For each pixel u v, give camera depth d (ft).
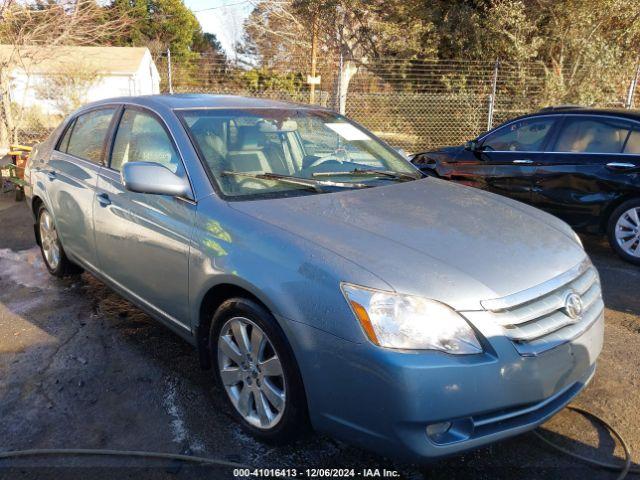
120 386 11.30
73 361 12.30
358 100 47.37
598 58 42.75
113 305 15.37
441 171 24.95
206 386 11.34
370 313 7.64
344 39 69.21
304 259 8.39
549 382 8.23
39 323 14.21
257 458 9.21
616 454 9.36
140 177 10.23
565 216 21.26
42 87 53.83
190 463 9.09
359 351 7.64
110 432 9.84
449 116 46.11
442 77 47.34
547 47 46.98
